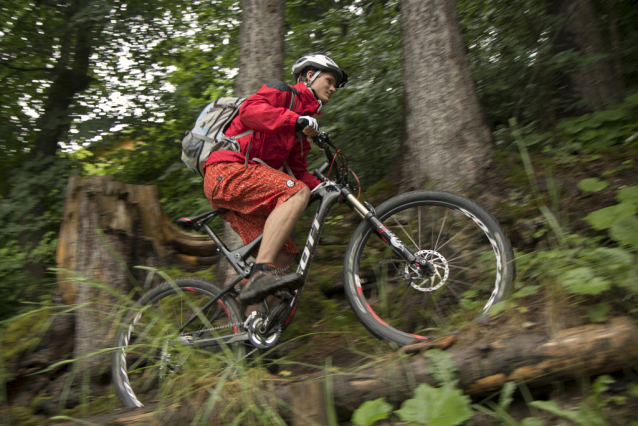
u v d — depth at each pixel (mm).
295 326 2594
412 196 2168
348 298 2117
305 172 2400
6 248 4930
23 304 4434
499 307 1820
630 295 1611
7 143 6488
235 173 2104
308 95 2184
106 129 6289
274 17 3281
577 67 3418
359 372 1682
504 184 2713
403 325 2342
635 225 1889
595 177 2562
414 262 2053
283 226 2043
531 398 1550
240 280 2250
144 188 3207
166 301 2387
